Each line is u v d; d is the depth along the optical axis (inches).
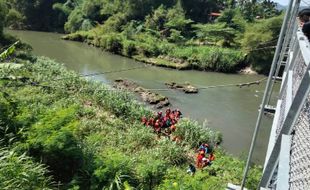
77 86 868.6
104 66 1461.6
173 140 674.8
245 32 1711.4
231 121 884.0
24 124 407.5
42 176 328.5
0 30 1368.1
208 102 1035.9
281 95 306.2
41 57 1250.0
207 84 1278.3
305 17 249.4
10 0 2428.6
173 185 363.6
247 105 1035.9
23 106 493.0
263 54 1508.4
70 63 1459.2
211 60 1534.2
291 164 142.2
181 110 942.4
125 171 392.5
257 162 651.5
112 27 2118.6
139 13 2256.4
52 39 2089.1
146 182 406.9
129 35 1904.5
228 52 1579.7
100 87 914.1
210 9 2354.8
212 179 495.2
